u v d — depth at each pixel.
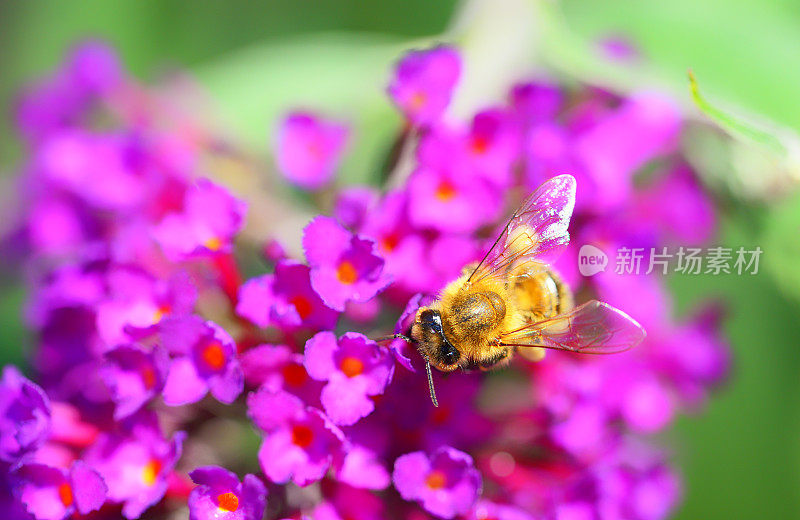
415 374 0.14
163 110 0.17
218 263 0.14
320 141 0.15
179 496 0.14
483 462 0.15
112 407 0.15
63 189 0.16
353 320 0.14
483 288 0.15
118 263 0.15
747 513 0.17
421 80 0.15
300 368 0.14
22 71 0.19
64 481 0.14
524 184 0.15
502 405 0.15
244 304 0.14
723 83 0.16
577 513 0.15
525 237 0.15
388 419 0.14
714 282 0.17
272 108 0.17
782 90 0.16
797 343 0.17
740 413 0.17
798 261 0.16
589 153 0.15
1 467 0.14
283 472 0.14
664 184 0.16
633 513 0.15
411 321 0.14
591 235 0.15
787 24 0.16
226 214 0.14
